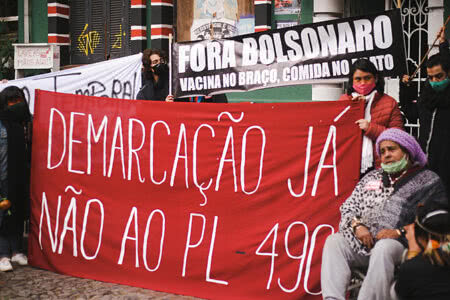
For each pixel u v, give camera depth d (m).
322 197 4.44
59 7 10.85
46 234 5.70
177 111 5.08
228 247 4.78
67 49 11.07
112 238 5.34
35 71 11.00
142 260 5.18
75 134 5.58
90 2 10.81
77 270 5.52
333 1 8.12
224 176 4.84
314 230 4.46
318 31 5.34
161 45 9.80
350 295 4.22
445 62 4.52
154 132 5.18
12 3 11.94
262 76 5.66
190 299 4.83
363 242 3.90
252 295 4.66
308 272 4.46
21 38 11.22
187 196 5.00
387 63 5.09
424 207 3.07
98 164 5.45
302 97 8.53
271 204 4.63
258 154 4.70
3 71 11.61
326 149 4.44
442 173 4.64
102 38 10.74
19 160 5.76
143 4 9.95
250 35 5.68
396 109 4.49
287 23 8.81
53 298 4.87
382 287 3.66
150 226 5.16
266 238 4.62
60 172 5.64
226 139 4.84
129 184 5.29
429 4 7.61
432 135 4.70
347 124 4.38
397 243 3.75
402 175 3.96
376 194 4.02
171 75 6.08
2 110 5.74
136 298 4.86
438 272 2.95
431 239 2.98
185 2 9.73
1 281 5.36
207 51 5.91
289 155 4.57
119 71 6.79
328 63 5.33
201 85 5.97
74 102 5.60
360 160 4.33
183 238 4.99
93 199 5.46
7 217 5.63
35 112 5.81
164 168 5.12
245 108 4.75
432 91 4.66
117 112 5.38
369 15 5.09
